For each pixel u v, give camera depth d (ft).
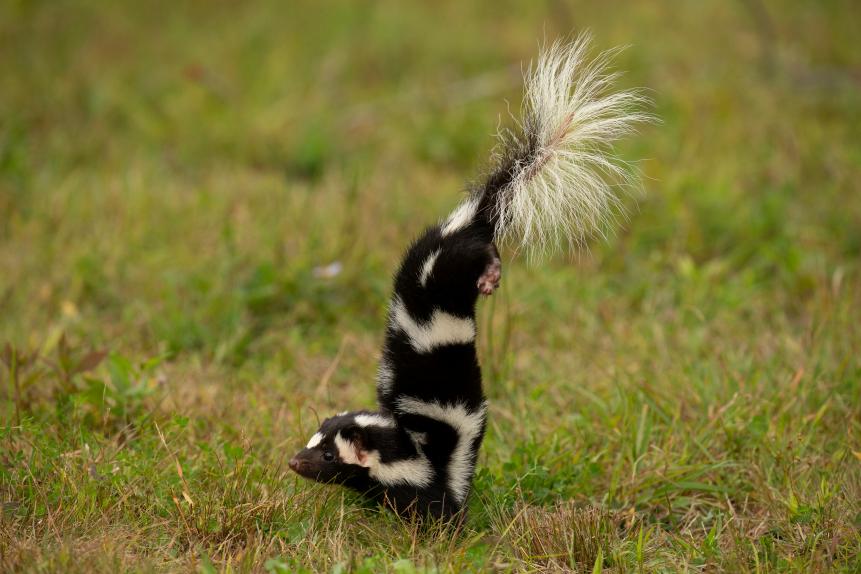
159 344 67.15
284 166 99.50
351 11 132.98
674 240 80.74
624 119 49.83
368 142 103.04
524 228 47.42
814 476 52.90
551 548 46.70
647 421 56.65
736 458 54.95
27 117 101.30
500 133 50.80
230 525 46.78
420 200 88.58
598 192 49.73
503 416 59.62
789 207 86.33
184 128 103.45
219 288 72.64
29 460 50.52
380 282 73.20
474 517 49.34
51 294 72.43
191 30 126.21
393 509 47.83
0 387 58.80
